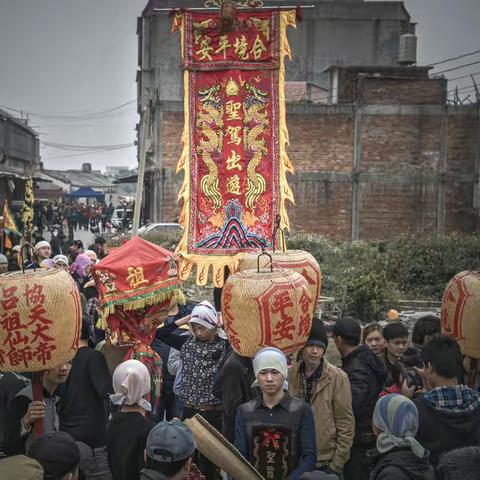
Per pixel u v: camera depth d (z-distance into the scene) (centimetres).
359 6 5531
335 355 1475
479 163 3703
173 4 5384
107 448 603
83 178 11294
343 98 4072
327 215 3766
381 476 507
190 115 1154
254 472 561
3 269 1312
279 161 1148
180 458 483
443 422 552
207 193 1157
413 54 4394
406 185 3750
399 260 2425
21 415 623
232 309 655
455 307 706
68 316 605
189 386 789
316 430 657
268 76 1149
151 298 797
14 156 5178
